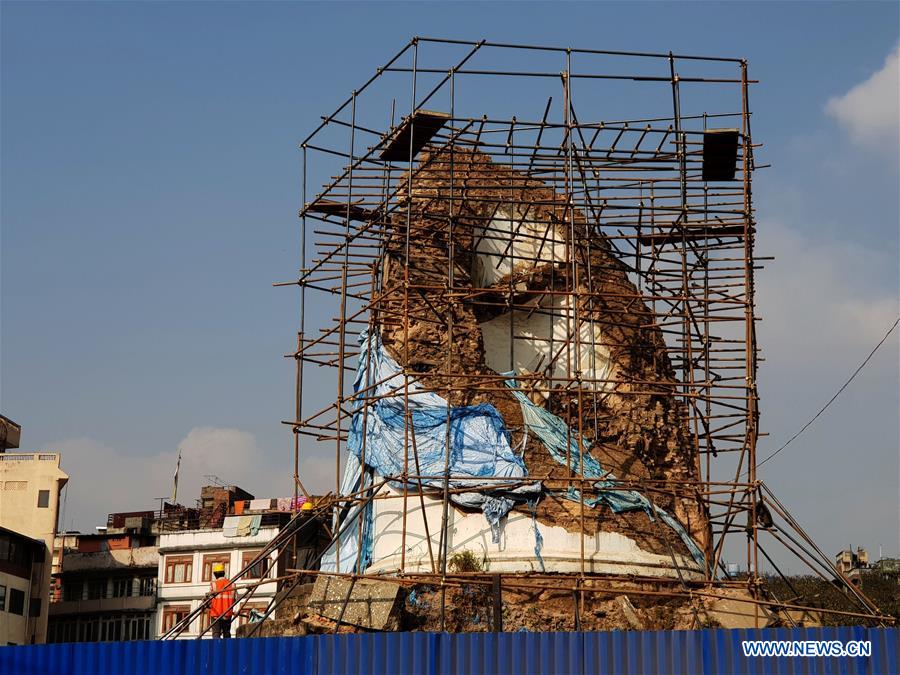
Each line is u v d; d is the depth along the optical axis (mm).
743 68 34344
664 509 33312
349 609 29906
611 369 35719
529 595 30516
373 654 25109
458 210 35594
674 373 36719
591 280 34844
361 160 34656
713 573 32406
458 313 34344
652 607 30938
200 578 63750
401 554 31734
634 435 34938
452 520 31672
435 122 33062
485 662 24734
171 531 66375
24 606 62938
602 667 24453
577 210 36750
